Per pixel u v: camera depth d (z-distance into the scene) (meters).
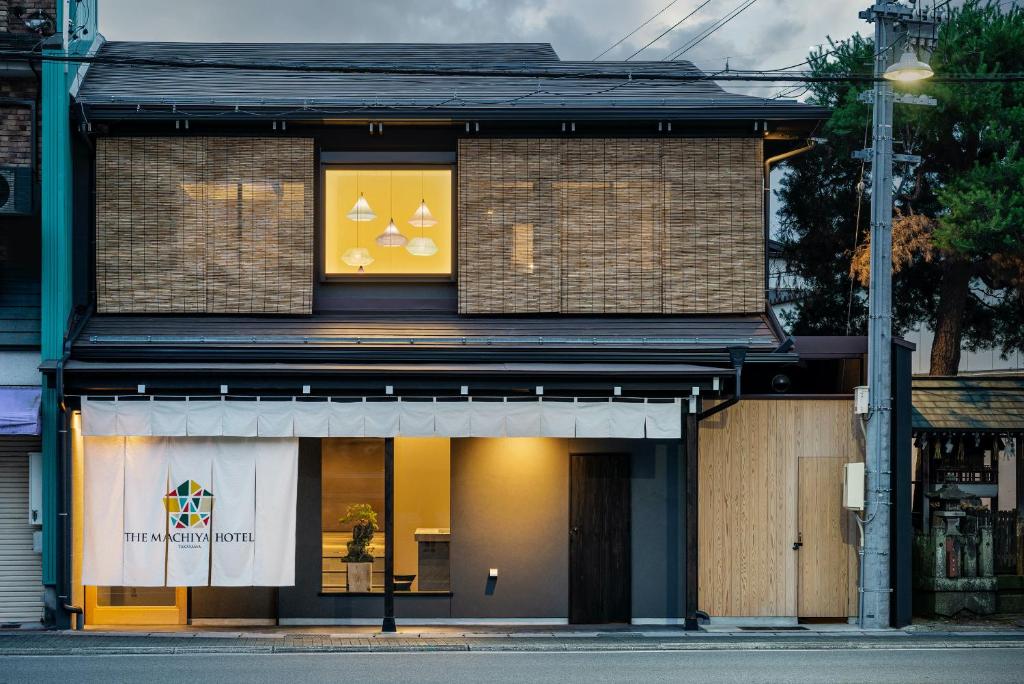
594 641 14.84
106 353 16.06
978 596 17.03
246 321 16.95
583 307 17.20
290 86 18.12
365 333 16.70
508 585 16.73
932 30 16.38
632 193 17.31
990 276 24.16
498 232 17.23
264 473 15.45
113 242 16.94
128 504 15.41
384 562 16.02
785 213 28.06
